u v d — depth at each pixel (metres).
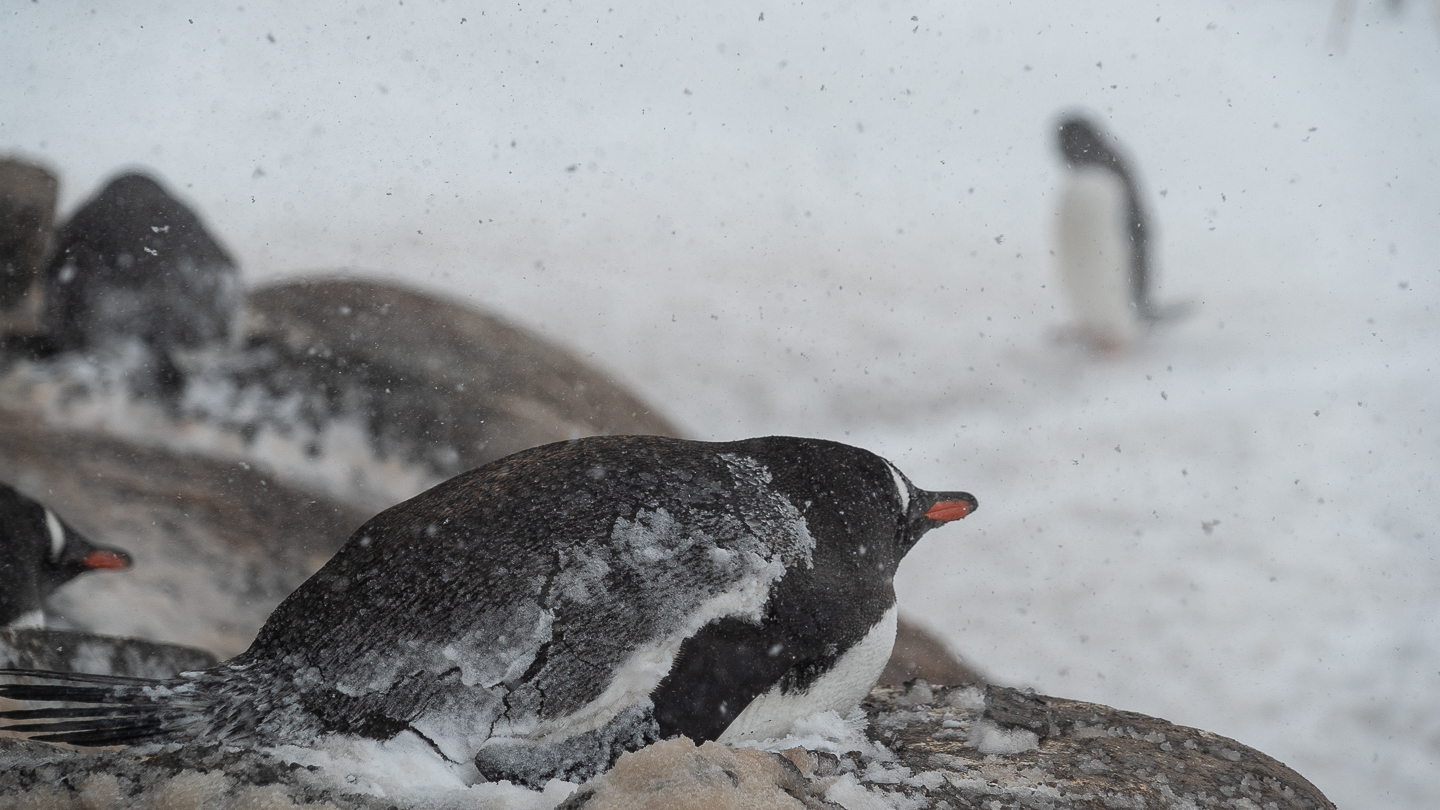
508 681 3.72
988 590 11.77
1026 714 4.94
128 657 5.34
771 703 4.28
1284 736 9.20
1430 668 10.41
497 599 3.76
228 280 10.38
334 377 10.04
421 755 3.68
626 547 3.93
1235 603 11.55
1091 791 4.32
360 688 3.73
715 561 4.02
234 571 7.70
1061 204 21.52
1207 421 17.11
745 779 3.54
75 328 9.96
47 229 10.88
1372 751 9.13
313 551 8.27
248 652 3.99
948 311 22.97
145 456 8.78
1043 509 13.96
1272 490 14.39
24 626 5.92
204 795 3.44
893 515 4.73
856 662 4.52
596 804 3.40
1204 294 23.88
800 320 21.45
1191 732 5.05
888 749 4.61
